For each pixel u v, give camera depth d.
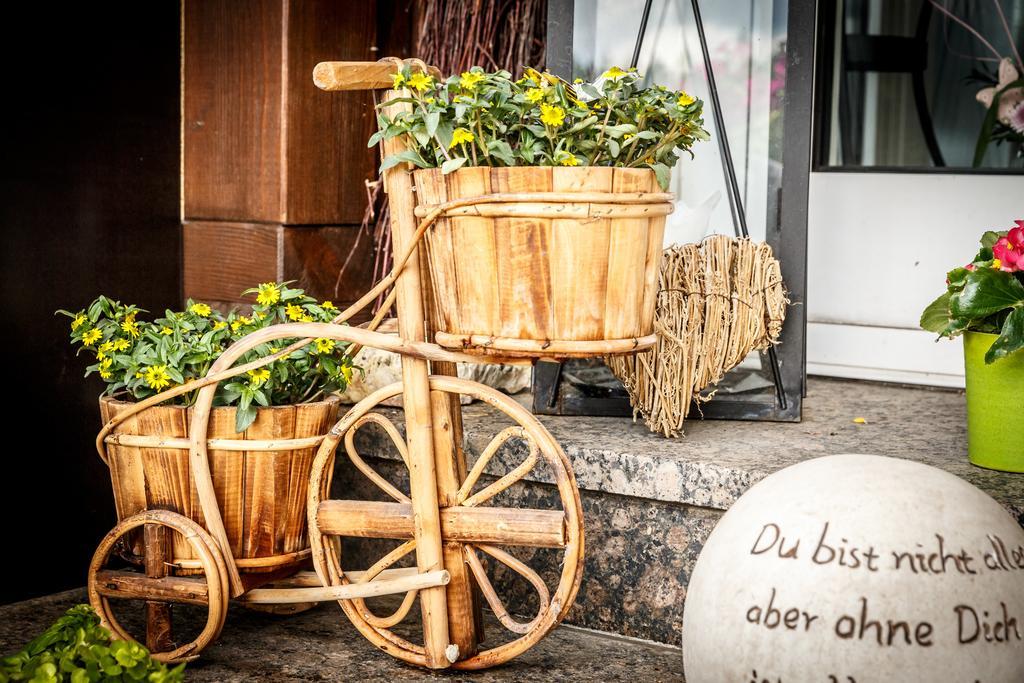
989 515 1.73
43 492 2.79
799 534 1.72
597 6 2.93
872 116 3.43
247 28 3.06
